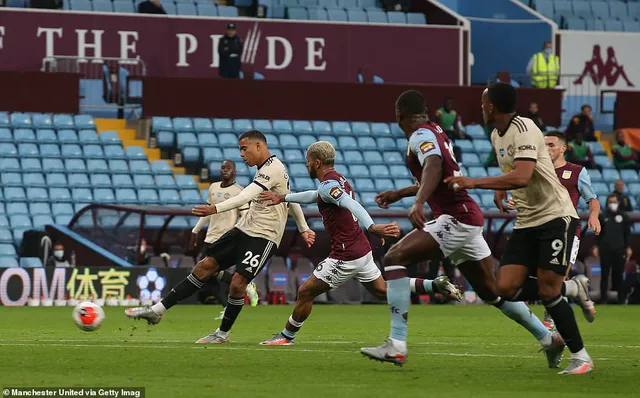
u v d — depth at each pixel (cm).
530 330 2614
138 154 8600
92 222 7200
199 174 8756
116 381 2216
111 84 9325
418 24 10706
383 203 2736
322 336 3816
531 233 2538
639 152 9912
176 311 5844
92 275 6600
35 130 8575
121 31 9581
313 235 3597
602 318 5406
